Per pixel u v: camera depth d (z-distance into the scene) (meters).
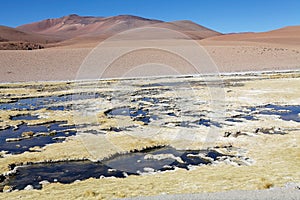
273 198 11.46
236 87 46.50
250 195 11.95
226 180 14.47
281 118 28.08
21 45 141.75
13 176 16.39
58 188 14.44
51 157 18.73
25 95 45.19
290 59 83.38
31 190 14.34
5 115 31.64
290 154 18.17
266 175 14.92
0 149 21.08
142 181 14.88
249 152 18.92
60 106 37.16
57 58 81.50
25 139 23.50
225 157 18.23
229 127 24.75
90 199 12.85
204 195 12.20
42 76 66.31
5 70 70.00
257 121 26.77
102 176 15.93
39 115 31.94
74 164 17.94
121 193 13.31
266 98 37.44
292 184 13.65
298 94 39.47
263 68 74.56
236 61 79.75
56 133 24.95
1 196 13.62
